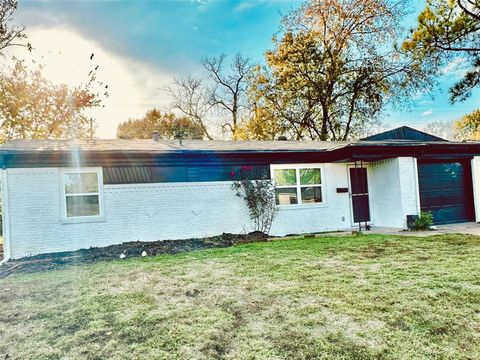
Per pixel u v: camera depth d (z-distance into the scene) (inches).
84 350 119.1
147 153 367.6
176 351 115.6
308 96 917.8
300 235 407.2
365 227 455.8
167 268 245.3
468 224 458.9
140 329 135.2
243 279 204.8
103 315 152.4
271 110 989.2
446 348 109.8
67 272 249.9
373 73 867.4
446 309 141.6
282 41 924.6
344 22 876.6
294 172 452.8
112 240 361.7
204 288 189.5
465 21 502.9
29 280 228.4
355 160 450.3
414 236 355.3
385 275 197.8
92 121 807.1
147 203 378.6
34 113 740.7
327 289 175.9
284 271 219.9
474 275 188.5
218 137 1288.1
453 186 490.6
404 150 434.9
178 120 1352.1
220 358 109.8
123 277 223.5
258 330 129.7
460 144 452.8
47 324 144.9
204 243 361.7
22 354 118.0
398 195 442.9
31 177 331.9
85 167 354.6
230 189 416.8
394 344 113.8
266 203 422.3
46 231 334.6
